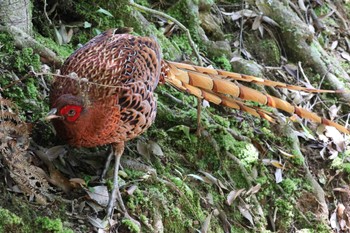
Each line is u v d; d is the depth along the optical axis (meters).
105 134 5.12
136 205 5.55
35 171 4.95
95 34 6.97
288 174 7.07
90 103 4.97
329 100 8.23
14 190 5.02
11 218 4.75
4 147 4.85
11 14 6.02
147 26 7.27
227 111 7.23
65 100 4.87
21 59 5.89
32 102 5.74
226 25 8.42
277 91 7.86
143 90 5.25
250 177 6.64
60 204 5.17
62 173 5.44
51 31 6.73
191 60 7.51
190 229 5.86
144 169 5.86
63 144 5.61
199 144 6.59
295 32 8.48
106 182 5.53
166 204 5.75
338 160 7.53
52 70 6.13
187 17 7.83
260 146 7.07
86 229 5.14
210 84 6.12
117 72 5.15
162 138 6.42
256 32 8.44
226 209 6.37
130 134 5.30
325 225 6.89
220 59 7.75
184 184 6.06
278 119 7.39
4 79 5.70
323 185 7.34
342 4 9.96
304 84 8.23
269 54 8.34
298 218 6.82
